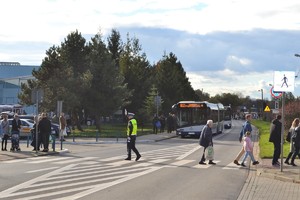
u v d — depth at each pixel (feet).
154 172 51.44
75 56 163.63
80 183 42.11
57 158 67.72
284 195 37.17
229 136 142.82
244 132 62.44
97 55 160.45
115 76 159.22
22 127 114.32
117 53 260.01
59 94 147.13
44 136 76.69
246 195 37.09
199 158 69.36
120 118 253.85
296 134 58.70
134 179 45.34
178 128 131.13
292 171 51.31
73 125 148.77
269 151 75.36
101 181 43.60
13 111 246.27
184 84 277.64
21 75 421.18
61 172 50.49
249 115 62.80
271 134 58.44
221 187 41.27
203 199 34.86
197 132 129.18
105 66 157.17
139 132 146.72
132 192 37.37
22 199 33.55
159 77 229.66
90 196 35.09
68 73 152.25
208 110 130.31
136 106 217.97
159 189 39.32
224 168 56.80
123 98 163.12
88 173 49.85
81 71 163.32
